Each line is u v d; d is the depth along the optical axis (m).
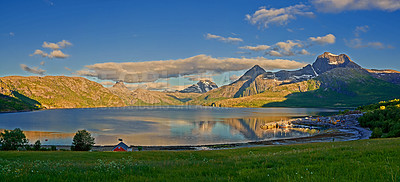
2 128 140.50
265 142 95.69
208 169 11.52
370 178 8.54
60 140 100.38
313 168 10.82
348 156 14.84
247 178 9.00
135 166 12.87
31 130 132.25
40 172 11.15
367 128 121.69
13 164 15.27
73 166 14.61
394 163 11.22
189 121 191.00
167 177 9.75
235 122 183.12
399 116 98.38
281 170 10.41
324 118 184.00
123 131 128.88
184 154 45.62
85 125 158.75
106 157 42.56
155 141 98.81
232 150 51.53
